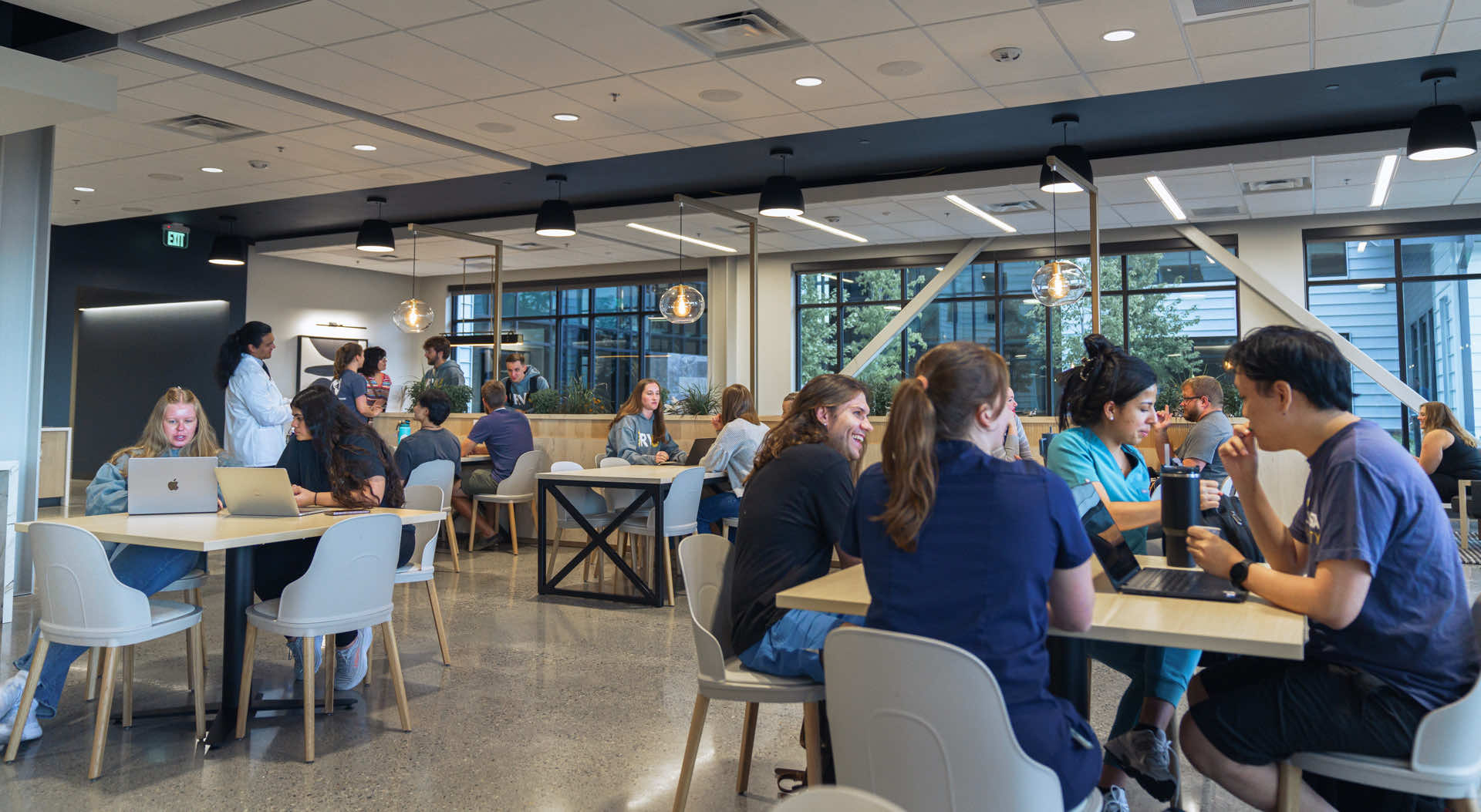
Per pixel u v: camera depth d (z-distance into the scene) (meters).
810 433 2.73
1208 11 5.10
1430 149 6.42
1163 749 2.29
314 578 3.07
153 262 12.08
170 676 4.03
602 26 5.21
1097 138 8.16
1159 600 2.00
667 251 12.77
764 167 9.17
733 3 4.91
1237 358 2.06
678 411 8.92
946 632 1.64
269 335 5.14
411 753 3.17
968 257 12.01
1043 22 5.19
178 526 3.23
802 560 2.48
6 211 5.61
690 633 4.93
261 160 8.10
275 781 2.92
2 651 4.48
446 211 11.12
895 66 5.86
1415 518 1.81
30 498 5.73
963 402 1.73
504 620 5.22
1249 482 2.17
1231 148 7.97
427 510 4.30
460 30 5.27
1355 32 5.38
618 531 6.93
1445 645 1.80
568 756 3.15
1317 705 1.82
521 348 15.30
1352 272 10.53
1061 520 1.67
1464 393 10.12
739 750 3.22
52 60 5.12
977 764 1.55
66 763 3.05
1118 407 2.66
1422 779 1.74
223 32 5.29
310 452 3.96
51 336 11.14
